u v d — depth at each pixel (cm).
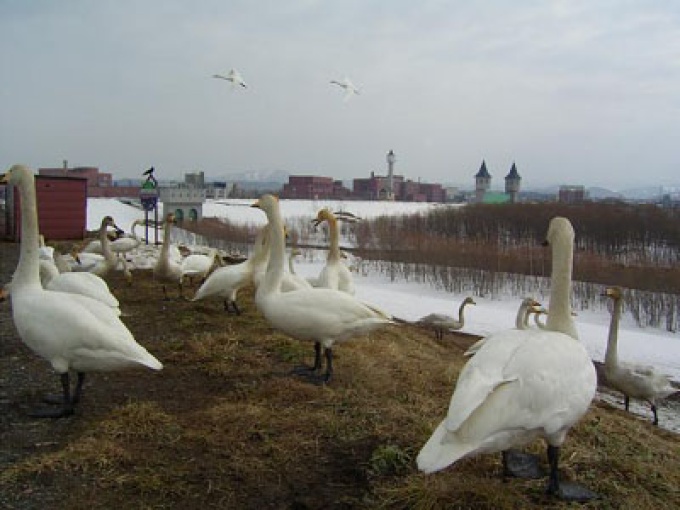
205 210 5962
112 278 1416
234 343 809
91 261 1280
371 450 500
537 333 419
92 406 582
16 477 437
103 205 5622
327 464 478
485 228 4053
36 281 570
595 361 1366
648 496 456
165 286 1221
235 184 10975
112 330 526
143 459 473
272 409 579
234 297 1036
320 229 4356
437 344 1238
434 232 4072
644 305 1881
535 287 2366
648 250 3447
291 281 947
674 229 3656
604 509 427
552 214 4347
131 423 531
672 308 1786
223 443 503
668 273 2314
